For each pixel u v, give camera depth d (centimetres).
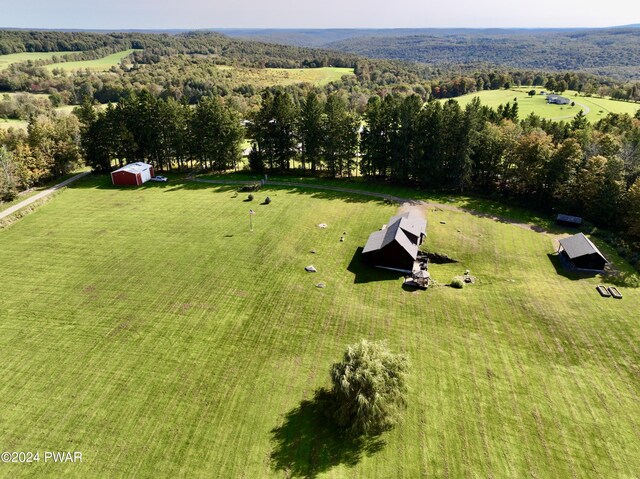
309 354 4088
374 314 4697
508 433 3262
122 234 6612
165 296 4972
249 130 10350
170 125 9925
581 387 3697
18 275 5441
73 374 3856
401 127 8725
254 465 3053
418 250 6125
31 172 8700
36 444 3225
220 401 3581
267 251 6047
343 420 3228
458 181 8506
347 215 7419
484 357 4050
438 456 3088
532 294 5116
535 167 7856
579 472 2970
